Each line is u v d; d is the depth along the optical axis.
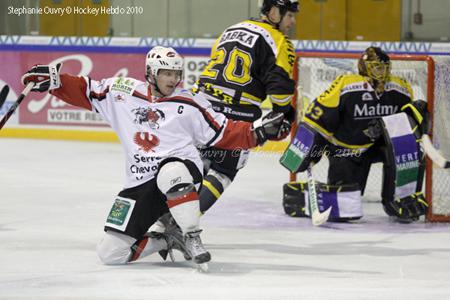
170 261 10.37
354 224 13.61
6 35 26.08
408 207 13.59
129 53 24.89
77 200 15.55
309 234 12.61
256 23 11.81
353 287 9.09
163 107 9.72
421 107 13.56
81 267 9.92
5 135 26.00
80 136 25.36
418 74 16.16
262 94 11.75
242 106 11.59
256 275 9.64
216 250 11.23
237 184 17.92
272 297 8.56
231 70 11.59
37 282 9.14
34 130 25.73
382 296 8.68
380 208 15.40
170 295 8.60
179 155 9.69
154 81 9.72
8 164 20.50
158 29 25.36
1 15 26.17
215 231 12.76
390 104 13.58
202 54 24.14
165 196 9.76
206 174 11.77
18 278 9.33
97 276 9.44
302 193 14.05
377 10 23.75
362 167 14.05
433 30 23.47
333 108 13.38
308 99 17.77
